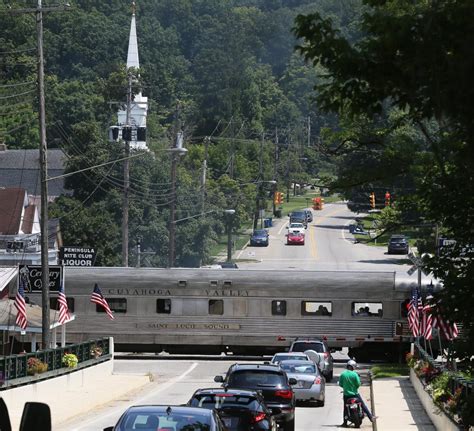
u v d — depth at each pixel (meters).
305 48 26.53
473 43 21.08
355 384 61.34
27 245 150.62
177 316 109.56
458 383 49.38
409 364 87.19
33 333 92.88
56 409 67.75
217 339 109.44
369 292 108.44
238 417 41.88
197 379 91.75
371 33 26.17
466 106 21.66
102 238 170.38
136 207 183.00
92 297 96.19
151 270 109.75
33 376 72.31
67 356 80.25
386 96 25.52
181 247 185.50
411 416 63.94
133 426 32.91
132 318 109.50
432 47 22.44
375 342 109.12
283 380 53.84
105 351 94.62
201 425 32.91
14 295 105.00
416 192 33.34
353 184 36.12
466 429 31.08
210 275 109.56
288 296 109.12
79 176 188.00
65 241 170.00
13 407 66.44
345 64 25.05
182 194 188.50
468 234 30.42
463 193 30.09
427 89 22.73
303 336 108.94
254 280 109.25
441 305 29.70
